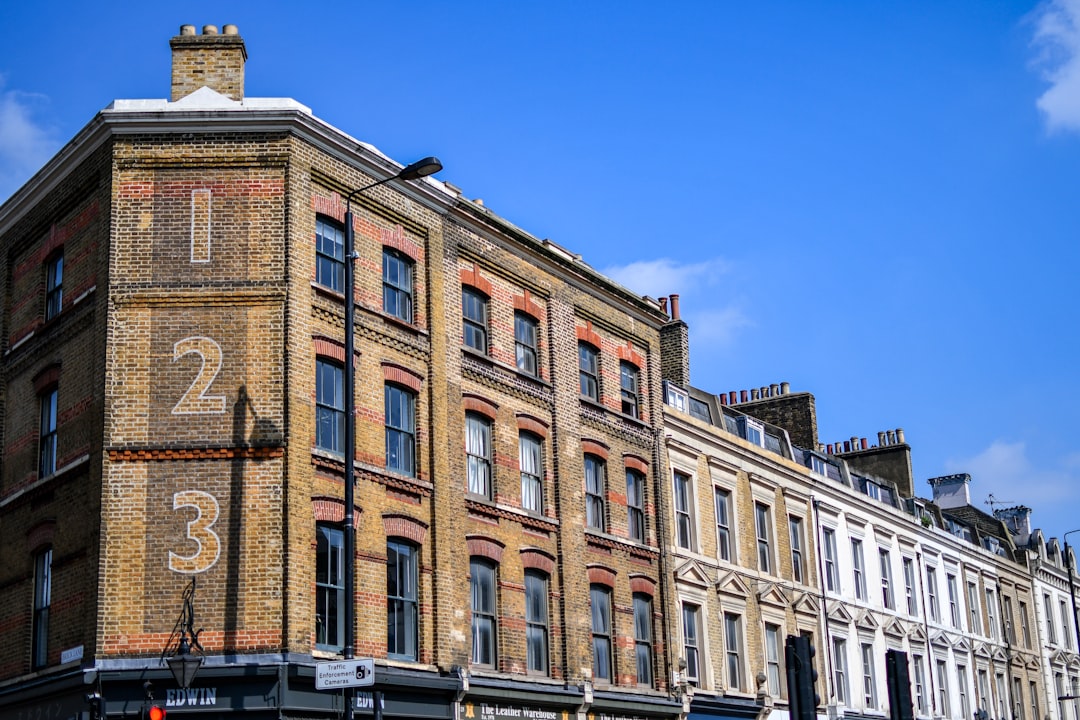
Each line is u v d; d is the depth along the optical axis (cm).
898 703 1659
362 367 2295
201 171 2195
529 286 2841
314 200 2261
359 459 2239
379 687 2152
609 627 2892
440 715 2305
